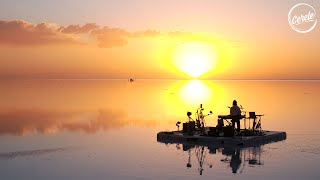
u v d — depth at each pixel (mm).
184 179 20719
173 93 123312
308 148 28594
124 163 24281
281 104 71875
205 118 49312
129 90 151375
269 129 38500
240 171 22234
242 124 43156
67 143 31312
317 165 23328
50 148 29188
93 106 71438
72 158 25766
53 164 24219
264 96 101500
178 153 27219
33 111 61875
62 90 151000
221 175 21469
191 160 25031
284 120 46312
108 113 57812
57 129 40156
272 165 23500
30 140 32969
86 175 21750
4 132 37906
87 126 42625
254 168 22812
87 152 27750
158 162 24562
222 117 32781
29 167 23594
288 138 33188
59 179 21094
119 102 81875
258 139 31172
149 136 35188
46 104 77000
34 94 118188
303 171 22016
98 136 35219
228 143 30422
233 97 97750
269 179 20594
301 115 52125
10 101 86438
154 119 49312
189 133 33062
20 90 150625
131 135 35781
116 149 28750
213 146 29828
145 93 124000
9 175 21938
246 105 70000
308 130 37812
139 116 53219
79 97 102062
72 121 47562
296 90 145500
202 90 150125
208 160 25000
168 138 32938
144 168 23062
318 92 124812
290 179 20547
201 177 21062
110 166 23594
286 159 25000
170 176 21344
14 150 28484
